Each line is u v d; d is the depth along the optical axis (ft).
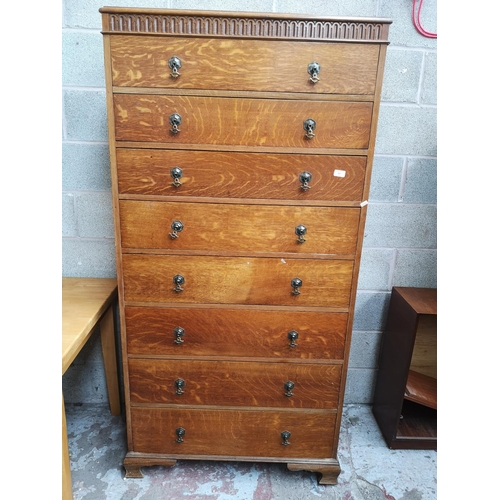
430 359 5.37
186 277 3.59
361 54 3.07
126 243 3.50
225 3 4.14
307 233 3.48
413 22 4.25
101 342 4.97
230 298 3.67
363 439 4.91
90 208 4.73
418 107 4.51
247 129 3.22
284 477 4.32
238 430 4.09
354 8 4.19
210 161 3.28
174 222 3.42
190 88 3.12
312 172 3.32
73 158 4.57
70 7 4.13
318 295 3.66
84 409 5.29
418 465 4.53
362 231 3.49
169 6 4.15
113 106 3.15
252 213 3.43
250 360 3.84
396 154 4.66
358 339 5.31
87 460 4.45
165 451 4.18
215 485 4.18
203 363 3.86
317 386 3.93
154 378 3.91
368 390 5.51
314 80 3.09
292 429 4.08
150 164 3.29
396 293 4.84
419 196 4.79
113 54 3.04
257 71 3.09
